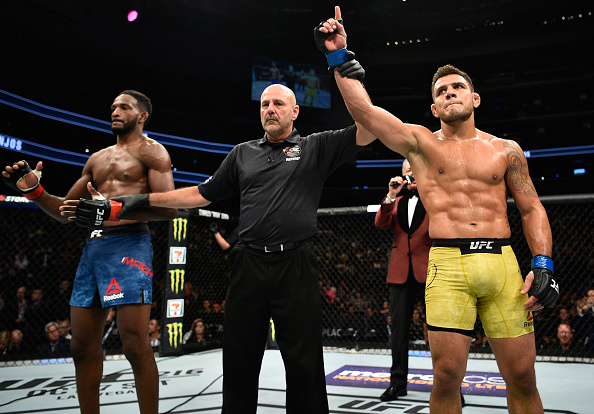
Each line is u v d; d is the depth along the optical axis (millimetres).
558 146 20781
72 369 4082
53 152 16000
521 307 1936
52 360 4461
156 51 20688
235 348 2031
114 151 2568
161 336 4805
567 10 21156
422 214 3307
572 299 7383
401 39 23766
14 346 5887
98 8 18891
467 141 2119
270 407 2857
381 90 24578
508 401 2004
